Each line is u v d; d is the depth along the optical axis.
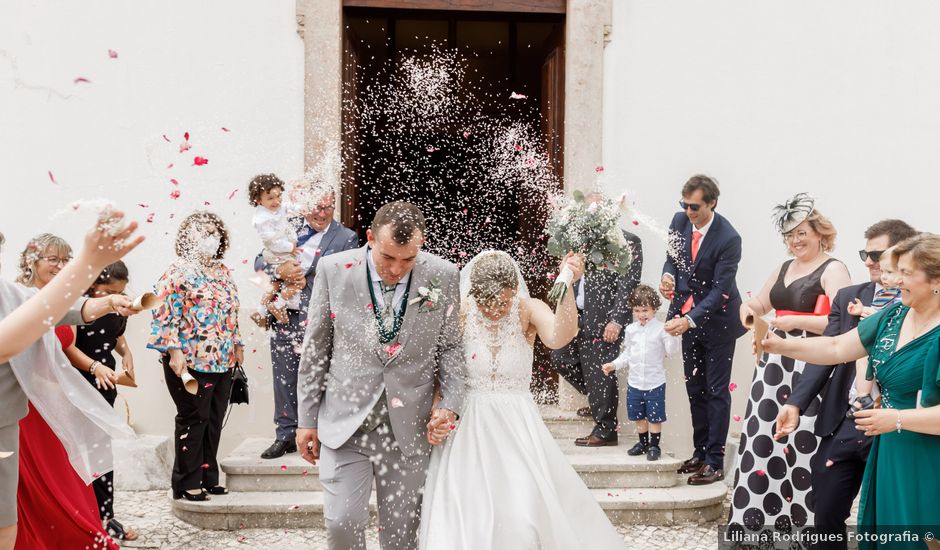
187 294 4.73
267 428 5.91
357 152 6.67
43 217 5.80
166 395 5.83
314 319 3.29
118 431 3.66
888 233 3.77
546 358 6.50
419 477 3.32
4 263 5.74
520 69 8.20
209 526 4.80
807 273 4.28
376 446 3.27
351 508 3.23
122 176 5.84
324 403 3.33
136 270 5.80
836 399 3.63
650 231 6.14
